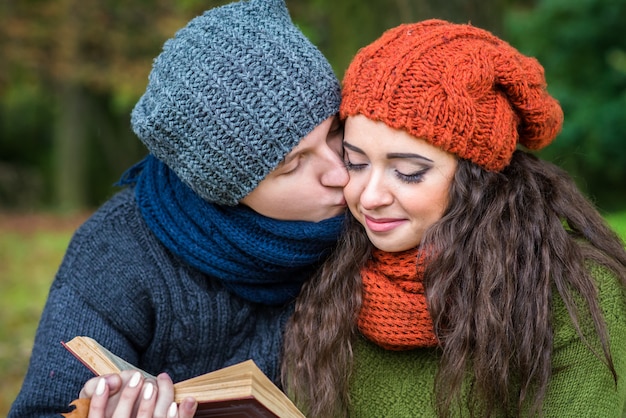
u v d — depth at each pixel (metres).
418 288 1.46
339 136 1.55
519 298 1.42
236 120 1.42
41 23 9.48
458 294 1.42
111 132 13.48
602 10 6.41
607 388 1.39
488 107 1.40
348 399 1.56
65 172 12.11
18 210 11.83
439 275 1.41
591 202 1.64
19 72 10.32
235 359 1.66
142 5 9.20
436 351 1.51
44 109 13.62
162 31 8.63
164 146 1.49
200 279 1.62
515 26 6.62
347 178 1.49
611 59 6.51
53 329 1.58
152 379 1.30
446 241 1.40
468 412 1.47
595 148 6.20
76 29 9.38
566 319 1.42
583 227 1.51
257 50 1.43
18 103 12.27
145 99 1.54
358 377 1.58
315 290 1.57
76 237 1.67
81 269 1.62
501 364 1.40
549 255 1.42
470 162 1.40
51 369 1.54
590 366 1.39
